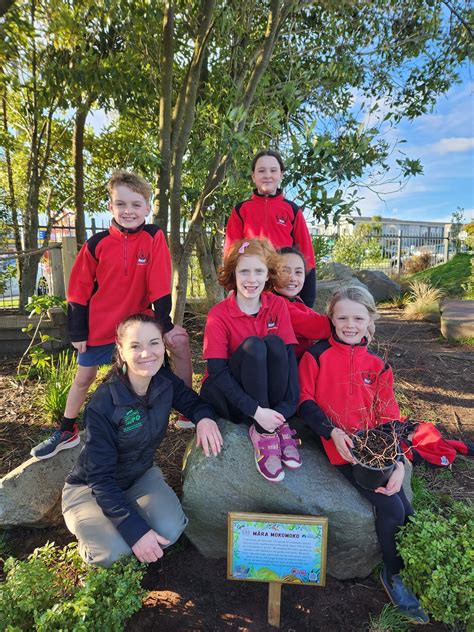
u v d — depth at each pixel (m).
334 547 1.95
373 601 1.90
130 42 4.15
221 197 4.07
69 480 2.05
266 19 4.76
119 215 2.27
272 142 4.37
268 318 2.17
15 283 6.68
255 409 1.92
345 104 4.98
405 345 5.50
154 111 5.10
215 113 4.49
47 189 7.72
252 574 1.81
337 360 2.13
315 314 2.38
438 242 14.20
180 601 1.89
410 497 2.17
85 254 2.34
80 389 2.47
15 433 3.14
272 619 1.80
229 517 1.78
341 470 2.02
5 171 7.81
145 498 1.94
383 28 4.83
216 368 2.04
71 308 2.38
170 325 2.44
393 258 13.50
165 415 2.00
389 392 2.10
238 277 2.07
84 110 5.09
